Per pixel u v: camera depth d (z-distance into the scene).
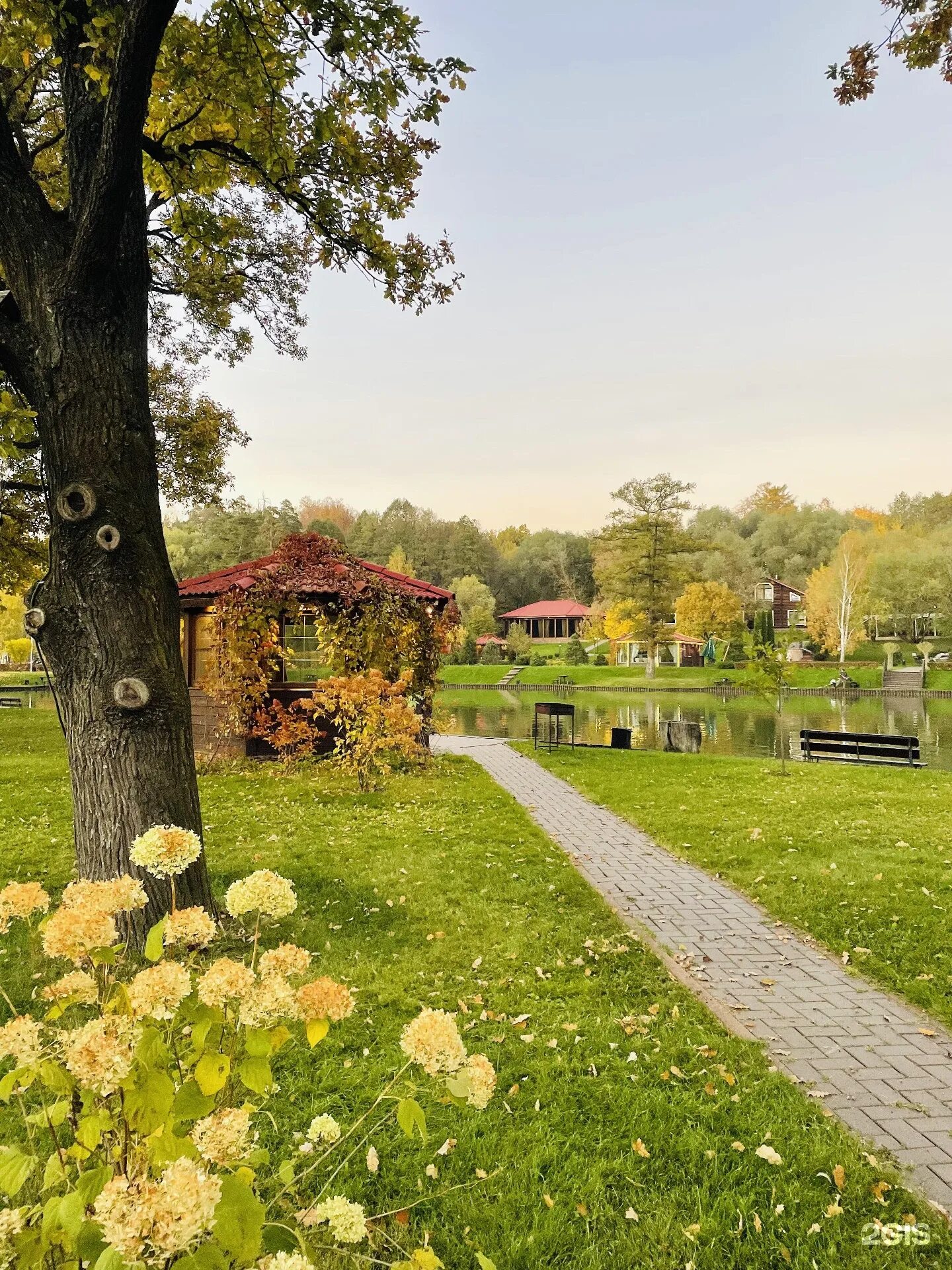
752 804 9.74
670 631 45.91
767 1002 4.22
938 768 14.85
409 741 10.75
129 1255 1.14
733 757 14.76
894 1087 3.37
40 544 16.44
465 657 56.69
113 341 4.39
